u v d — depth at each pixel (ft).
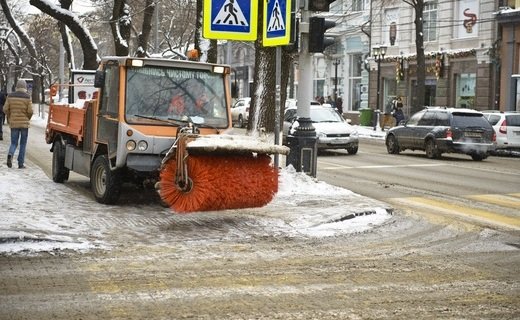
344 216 36.70
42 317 20.21
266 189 34.53
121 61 38.58
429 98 142.61
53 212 36.32
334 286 24.09
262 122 50.78
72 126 45.83
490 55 124.77
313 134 48.88
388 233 34.17
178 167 33.47
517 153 92.89
